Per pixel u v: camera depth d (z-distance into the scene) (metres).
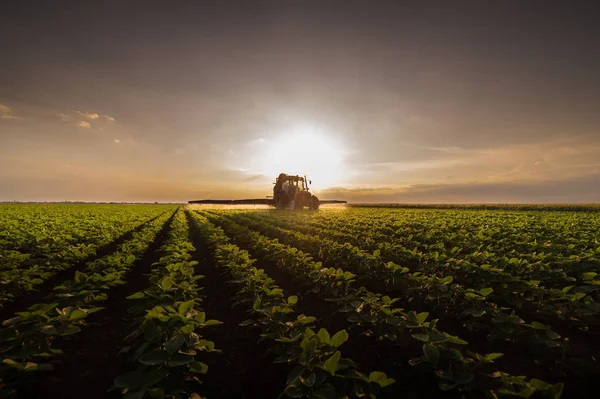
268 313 5.60
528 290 7.08
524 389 3.44
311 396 3.49
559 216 26.69
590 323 6.02
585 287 6.42
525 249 11.29
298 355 4.38
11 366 4.02
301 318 5.10
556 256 9.56
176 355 4.13
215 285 9.55
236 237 18.08
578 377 4.83
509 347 5.70
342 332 4.23
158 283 6.54
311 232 17.81
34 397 4.36
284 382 4.85
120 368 5.12
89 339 6.07
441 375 4.18
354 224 19.91
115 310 7.54
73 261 11.25
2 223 19.83
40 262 9.98
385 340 5.79
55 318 5.12
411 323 5.09
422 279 7.39
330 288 7.81
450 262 8.79
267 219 23.78
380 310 5.72
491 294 7.45
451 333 6.25
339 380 3.87
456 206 52.69
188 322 4.79
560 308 6.06
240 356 5.55
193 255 13.96
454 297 7.00
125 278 10.05
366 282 9.41
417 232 16.20
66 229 17.75
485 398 4.01
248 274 8.29
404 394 4.52
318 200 38.19
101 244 14.41
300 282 9.52
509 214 30.33
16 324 4.82
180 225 20.94
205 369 4.21
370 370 5.08
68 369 5.07
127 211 41.78
